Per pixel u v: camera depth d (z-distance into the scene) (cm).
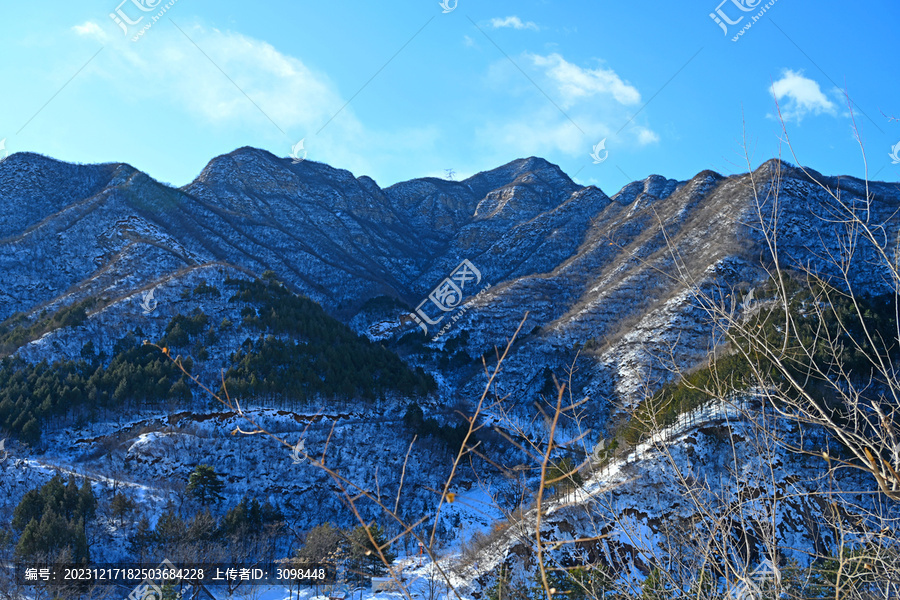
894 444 374
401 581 371
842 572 448
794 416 475
